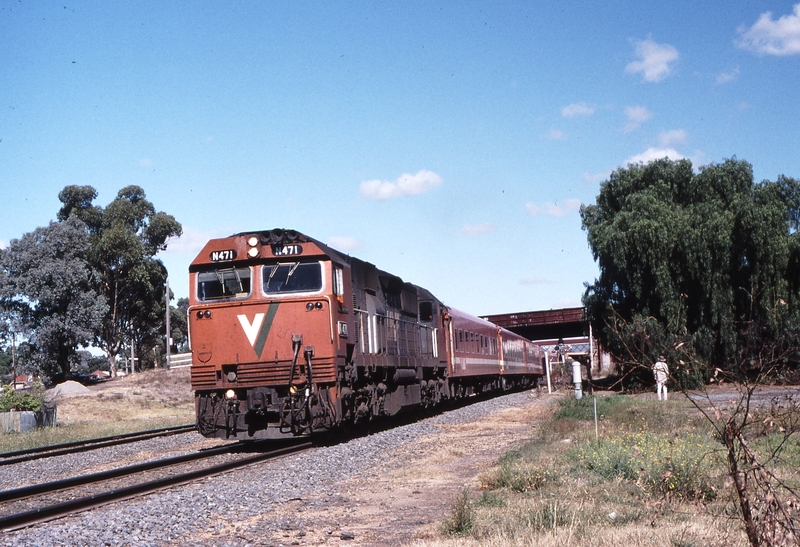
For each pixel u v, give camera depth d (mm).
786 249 38250
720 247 38469
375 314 21812
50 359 80875
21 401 35438
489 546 7824
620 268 40656
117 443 23453
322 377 17391
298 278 17797
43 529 9312
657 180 43719
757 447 13039
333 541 8711
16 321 79625
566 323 74438
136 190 98250
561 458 13883
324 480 13062
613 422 19922
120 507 11133
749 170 42562
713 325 38250
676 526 8461
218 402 17734
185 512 10117
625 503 10008
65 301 81938
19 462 19406
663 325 39750
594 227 44531
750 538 6516
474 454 16469
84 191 94625
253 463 15633
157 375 68062
